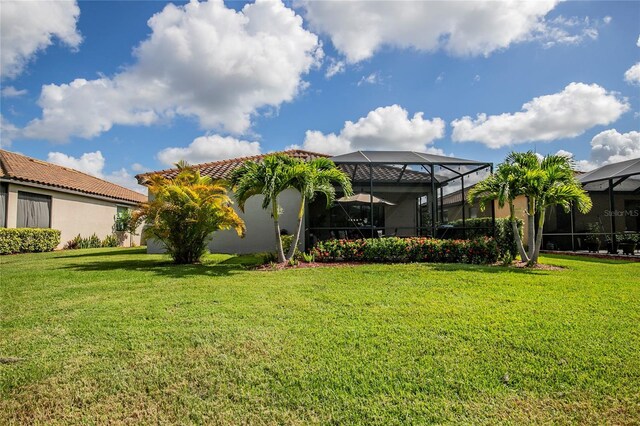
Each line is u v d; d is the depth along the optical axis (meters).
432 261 12.62
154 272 10.23
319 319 5.36
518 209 21.48
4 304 6.39
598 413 2.97
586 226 20.42
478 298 6.66
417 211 19.23
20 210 19.14
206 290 7.49
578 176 20.00
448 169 14.74
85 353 4.14
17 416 2.99
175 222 12.33
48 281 8.74
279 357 3.99
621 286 7.83
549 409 3.03
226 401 3.16
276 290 7.47
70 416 2.98
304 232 16.73
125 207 28.08
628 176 16.19
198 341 4.46
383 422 2.86
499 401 3.14
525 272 9.94
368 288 7.66
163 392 3.31
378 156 14.98
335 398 3.19
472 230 15.55
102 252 18.89
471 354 4.05
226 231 17.73
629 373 3.61
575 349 4.18
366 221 18.73
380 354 4.06
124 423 2.90
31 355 4.10
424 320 5.28
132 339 4.56
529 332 4.73
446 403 3.11
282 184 11.63
